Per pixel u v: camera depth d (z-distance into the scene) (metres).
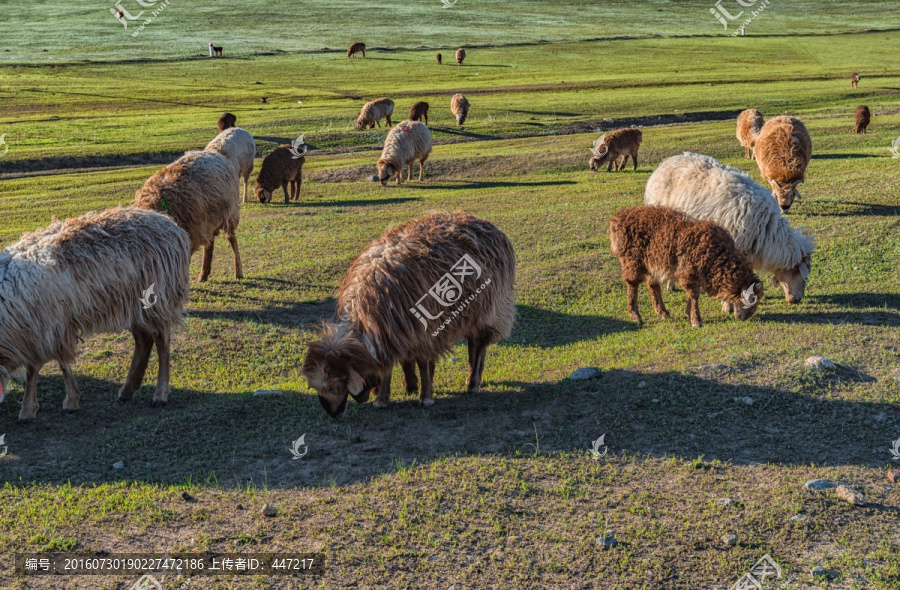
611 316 12.55
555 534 5.95
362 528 6.07
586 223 18.89
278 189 26.94
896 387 8.08
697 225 10.75
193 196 12.80
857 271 13.47
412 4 125.00
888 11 120.88
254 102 51.84
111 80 60.81
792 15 118.81
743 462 6.94
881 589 5.23
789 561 5.59
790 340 9.77
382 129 41.72
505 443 7.53
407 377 9.23
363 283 7.95
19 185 27.84
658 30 102.25
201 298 13.59
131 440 7.84
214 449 7.66
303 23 104.25
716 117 45.47
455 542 5.88
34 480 6.99
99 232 8.37
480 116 45.66
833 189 20.05
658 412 7.93
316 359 7.37
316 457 7.43
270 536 5.98
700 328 10.98
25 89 54.28
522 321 12.65
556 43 89.31
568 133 41.00
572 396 8.60
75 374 10.02
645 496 6.44
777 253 11.78
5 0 116.62
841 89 53.44
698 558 5.64
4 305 7.68
